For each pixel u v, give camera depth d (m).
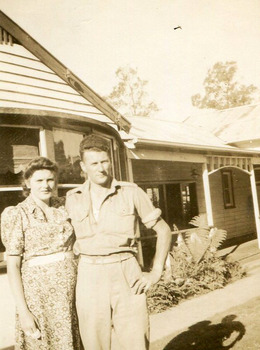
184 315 6.12
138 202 2.84
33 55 6.35
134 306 2.76
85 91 7.13
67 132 6.15
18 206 2.90
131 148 8.88
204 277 7.86
